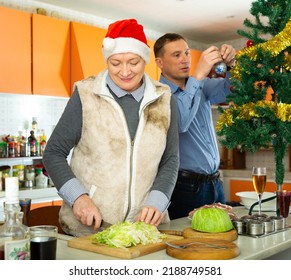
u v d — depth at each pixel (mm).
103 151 1591
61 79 3732
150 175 1646
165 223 1674
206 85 2377
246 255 1166
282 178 1791
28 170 3801
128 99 1647
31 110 4016
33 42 3518
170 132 1715
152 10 4145
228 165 5156
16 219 995
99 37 3953
